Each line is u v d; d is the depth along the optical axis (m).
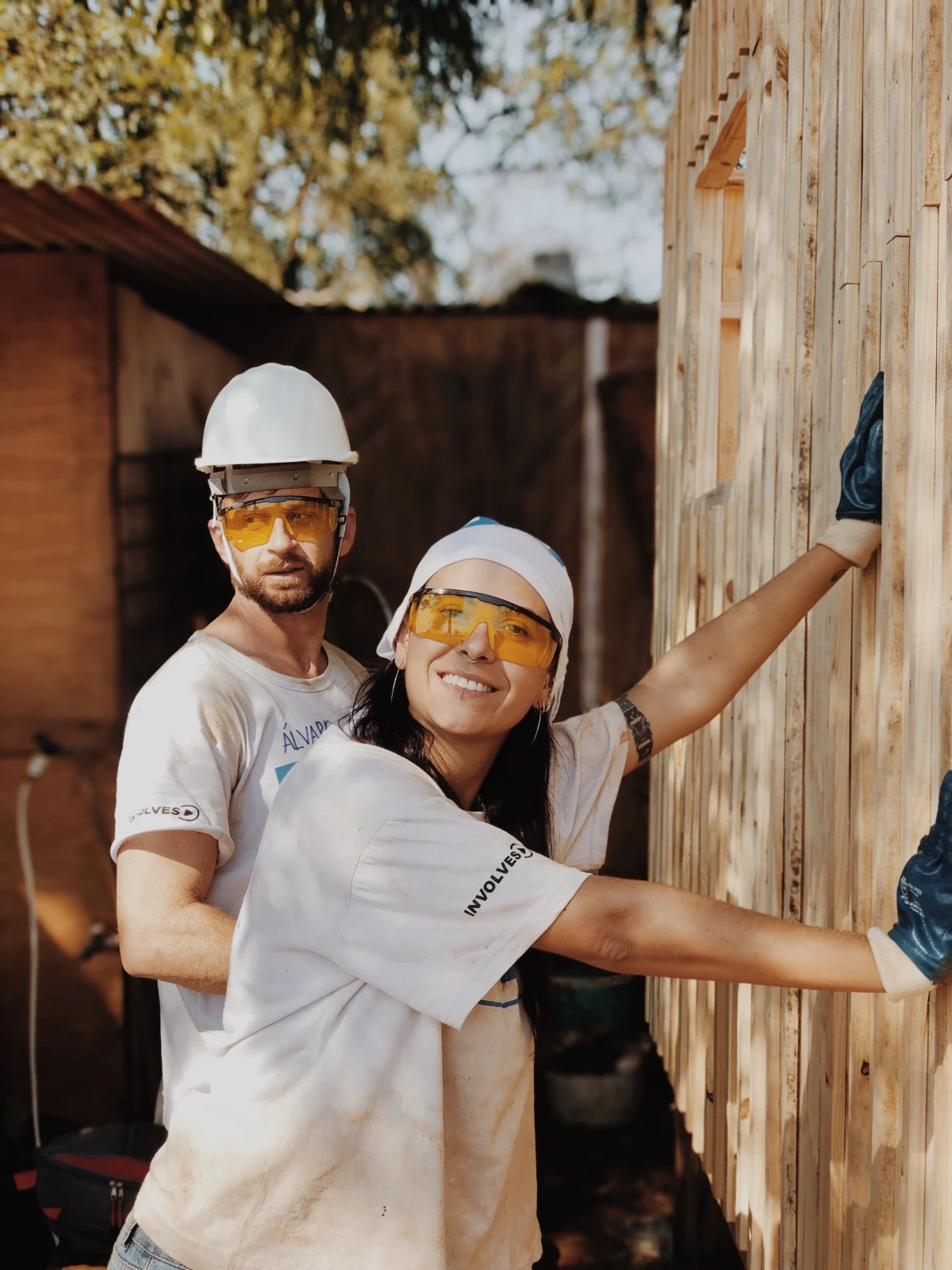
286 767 2.09
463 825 1.40
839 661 1.84
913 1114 1.48
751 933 1.33
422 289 10.89
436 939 1.38
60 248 5.33
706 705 1.87
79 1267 2.75
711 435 3.25
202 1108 1.51
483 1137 1.52
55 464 5.38
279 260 10.16
